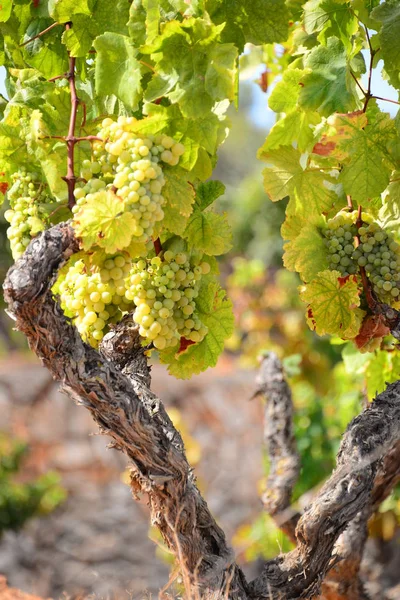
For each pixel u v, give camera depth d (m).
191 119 1.58
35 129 1.61
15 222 1.62
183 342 1.71
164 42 1.55
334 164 1.74
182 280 1.65
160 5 1.59
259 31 1.67
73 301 1.66
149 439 1.60
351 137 1.70
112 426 1.59
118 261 1.57
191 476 1.68
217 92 1.55
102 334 1.67
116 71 1.60
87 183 1.57
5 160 1.64
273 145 1.73
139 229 1.53
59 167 1.63
